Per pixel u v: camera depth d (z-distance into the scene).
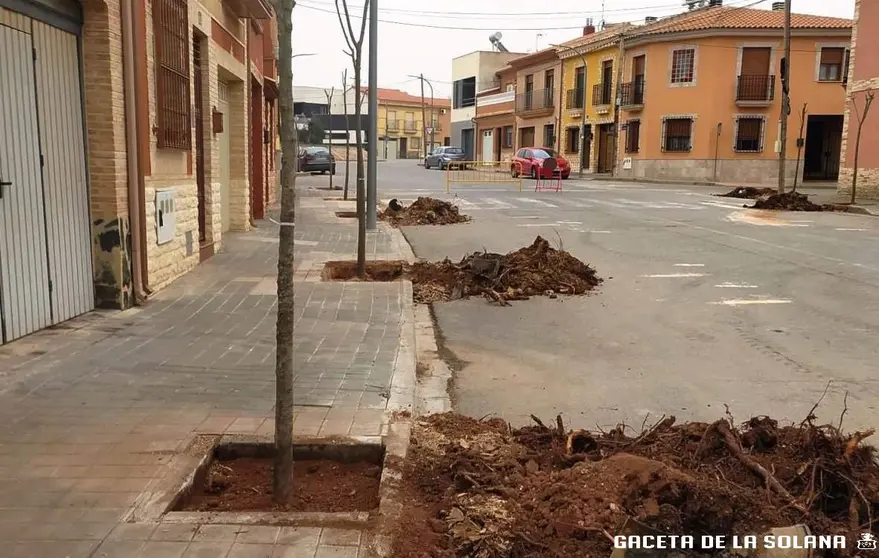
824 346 6.97
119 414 4.47
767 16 38.56
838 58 37.22
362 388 5.16
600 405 5.38
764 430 3.93
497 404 5.40
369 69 15.09
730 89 37.41
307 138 38.62
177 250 9.17
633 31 40.41
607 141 44.84
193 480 3.64
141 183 7.68
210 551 2.97
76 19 6.81
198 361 5.68
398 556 3.01
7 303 5.91
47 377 5.16
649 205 22.20
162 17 8.27
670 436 4.13
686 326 7.76
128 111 7.36
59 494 3.42
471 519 3.26
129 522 3.18
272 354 5.93
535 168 38.91
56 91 6.54
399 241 13.65
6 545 2.98
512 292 9.14
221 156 14.09
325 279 10.04
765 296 9.16
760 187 30.50
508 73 58.09
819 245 13.33
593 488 3.37
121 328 6.64
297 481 3.84
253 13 13.21
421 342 7.14
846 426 4.95
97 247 7.24
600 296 9.27
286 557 2.94
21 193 6.04
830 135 39.31
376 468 3.99
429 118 94.38
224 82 13.91
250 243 12.80
